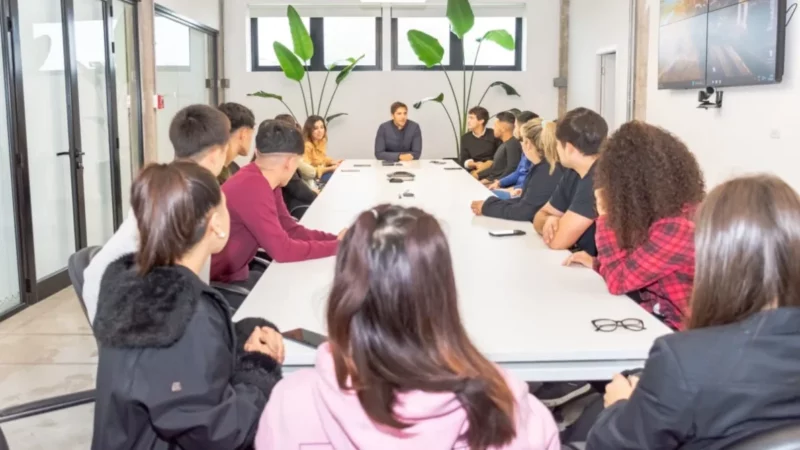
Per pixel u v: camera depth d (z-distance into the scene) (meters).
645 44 6.54
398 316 1.00
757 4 4.52
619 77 7.32
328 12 9.17
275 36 9.34
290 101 9.27
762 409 1.14
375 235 1.02
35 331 4.20
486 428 1.01
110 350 1.38
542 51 9.19
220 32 9.12
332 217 3.90
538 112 9.27
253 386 1.51
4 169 4.44
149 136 6.75
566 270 2.54
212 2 8.77
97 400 1.40
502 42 8.40
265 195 2.75
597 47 7.98
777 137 4.50
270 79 9.24
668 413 1.17
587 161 2.83
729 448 1.09
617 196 2.19
